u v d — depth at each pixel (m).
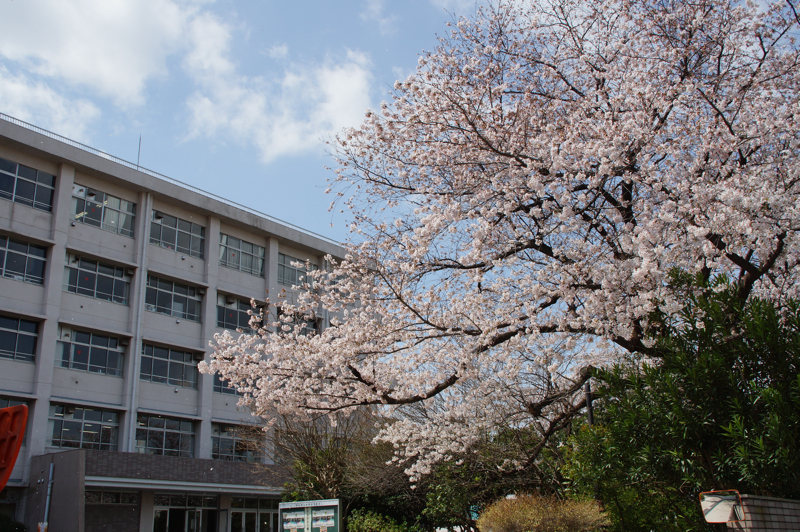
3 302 22.61
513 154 8.84
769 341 6.23
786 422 5.71
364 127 9.95
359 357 9.81
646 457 6.55
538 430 13.68
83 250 25.14
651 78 9.33
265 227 32.50
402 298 9.03
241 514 27.30
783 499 5.51
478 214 9.11
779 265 8.70
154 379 26.84
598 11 10.05
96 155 26.11
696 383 6.37
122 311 26.31
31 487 21.47
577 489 9.69
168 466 23.69
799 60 9.19
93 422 24.31
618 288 7.84
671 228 7.66
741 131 8.75
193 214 30.27
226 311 30.53
